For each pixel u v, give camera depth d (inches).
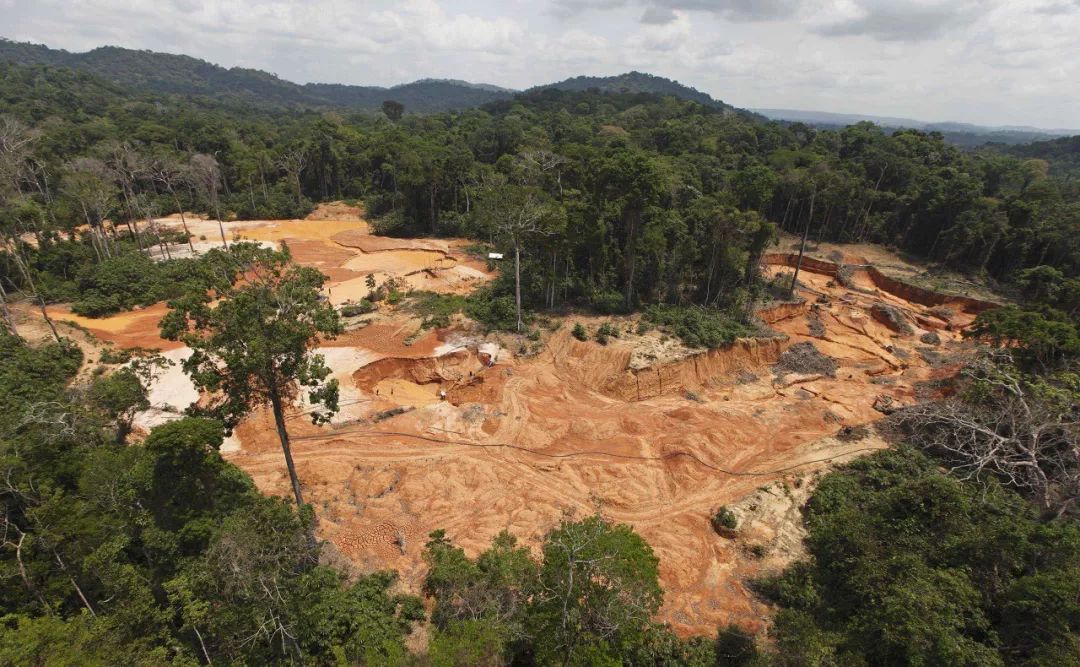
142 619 743.1
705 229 2343.8
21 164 3083.2
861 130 4254.4
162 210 3971.5
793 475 1449.3
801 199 3363.7
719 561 1200.8
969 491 1152.2
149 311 2162.9
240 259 977.5
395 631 902.4
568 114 7160.4
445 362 1843.0
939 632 727.1
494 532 1233.4
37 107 5472.4
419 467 1416.1
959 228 2972.4
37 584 766.5
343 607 890.7
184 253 3002.0
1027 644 751.1
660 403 1823.3
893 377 2108.8
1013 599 783.1
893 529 993.5
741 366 2107.5
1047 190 3129.9
